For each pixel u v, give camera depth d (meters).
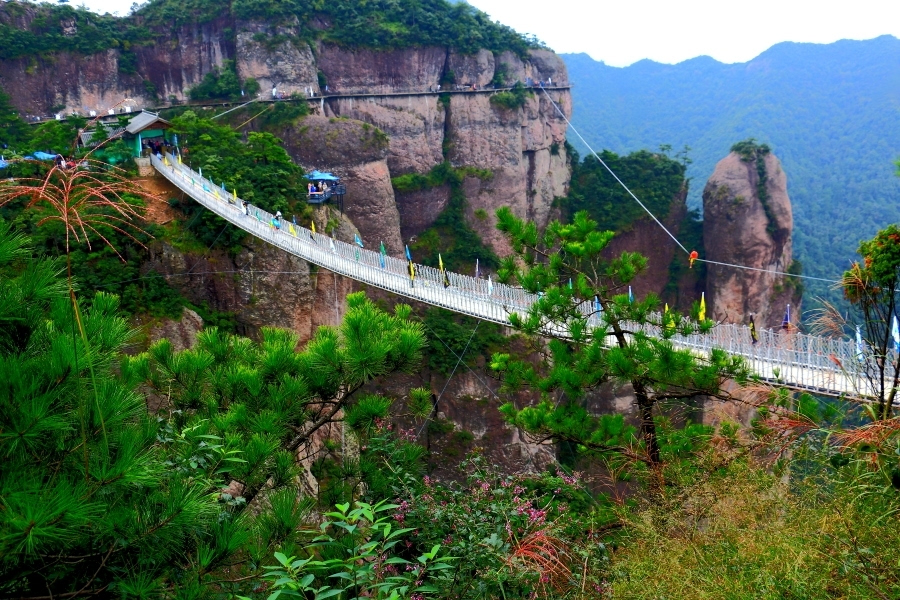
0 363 4.52
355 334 8.31
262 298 37.00
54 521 4.06
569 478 10.17
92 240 31.45
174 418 8.23
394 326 8.83
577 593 6.92
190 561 5.31
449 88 68.94
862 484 6.13
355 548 5.88
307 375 8.91
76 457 4.71
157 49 64.38
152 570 5.09
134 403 5.22
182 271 34.50
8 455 4.42
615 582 6.38
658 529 7.05
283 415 8.42
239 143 45.12
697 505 6.95
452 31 68.88
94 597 5.04
